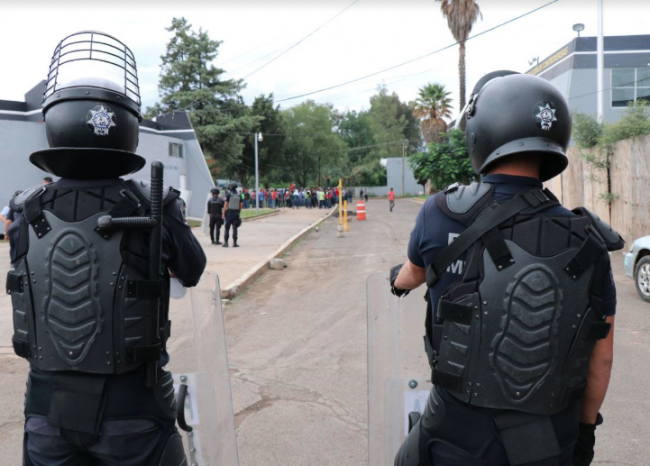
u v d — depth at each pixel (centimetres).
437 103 4312
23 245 182
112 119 185
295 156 7331
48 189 187
